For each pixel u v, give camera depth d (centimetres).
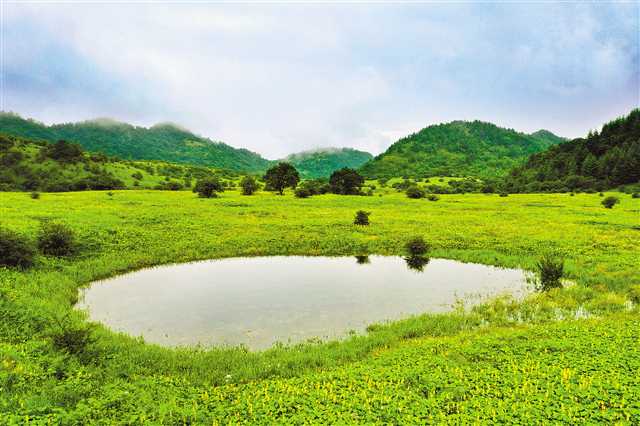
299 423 869
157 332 1659
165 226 4047
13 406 883
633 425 807
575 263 2770
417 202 7775
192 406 960
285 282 2481
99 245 3058
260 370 1231
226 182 14988
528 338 1402
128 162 17212
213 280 2517
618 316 1703
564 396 936
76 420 859
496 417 861
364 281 2517
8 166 12688
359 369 1170
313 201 7475
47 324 1512
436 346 1360
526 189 12250
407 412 901
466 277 2623
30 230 3098
